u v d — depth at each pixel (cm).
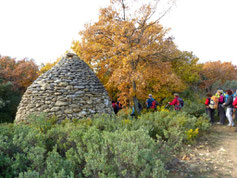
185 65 1711
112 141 286
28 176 207
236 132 666
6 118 1565
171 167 369
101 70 1045
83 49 977
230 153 453
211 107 830
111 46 961
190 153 449
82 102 709
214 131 687
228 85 1853
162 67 956
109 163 266
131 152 255
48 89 706
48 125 498
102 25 951
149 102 1022
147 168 243
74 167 271
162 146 372
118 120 571
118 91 1353
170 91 1395
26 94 733
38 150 264
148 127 493
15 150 310
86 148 308
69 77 743
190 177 327
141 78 789
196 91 2009
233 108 755
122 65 873
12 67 2416
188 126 579
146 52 825
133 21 920
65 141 383
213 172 346
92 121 562
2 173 247
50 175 226
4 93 1755
